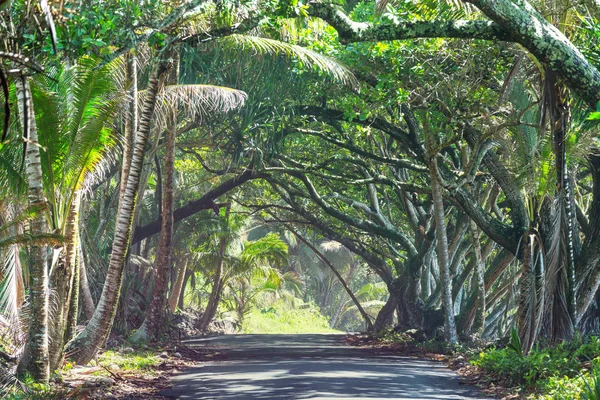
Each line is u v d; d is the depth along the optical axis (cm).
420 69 1922
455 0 1445
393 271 4397
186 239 3731
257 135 2708
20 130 1207
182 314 4028
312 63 2005
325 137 2678
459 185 2052
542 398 1157
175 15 1164
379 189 3441
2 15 907
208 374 1558
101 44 1105
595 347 1516
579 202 2416
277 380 1407
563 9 1361
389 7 1475
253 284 4653
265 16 1258
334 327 6231
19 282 1427
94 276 2186
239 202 3662
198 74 2127
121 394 1238
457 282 2902
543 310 1792
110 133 1319
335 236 3606
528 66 1795
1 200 1330
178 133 2652
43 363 1229
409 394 1250
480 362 1670
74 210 1316
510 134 1975
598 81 1188
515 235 2094
